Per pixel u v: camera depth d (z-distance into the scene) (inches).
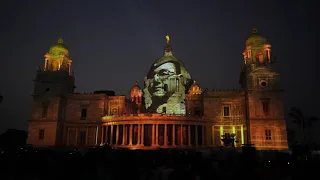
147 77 4035.4
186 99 3535.9
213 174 1024.2
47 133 3292.3
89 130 3430.1
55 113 3348.9
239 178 1075.9
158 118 3041.3
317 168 1208.2
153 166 1135.6
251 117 2979.8
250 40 3284.9
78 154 1341.0
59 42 3745.1
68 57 3750.0
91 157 1238.9
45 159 1218.6
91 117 3452.3
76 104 3508.9
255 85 3070.9
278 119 2945.4
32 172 1133.7
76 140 3415.4
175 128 3147.1
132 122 3090.6
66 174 1082.1
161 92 3737.7
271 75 3078.2
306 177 1104.2
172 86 3772.1
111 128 3238.2
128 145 3021.7
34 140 3292.3
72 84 3735.2
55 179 1043.9
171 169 982.4
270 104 3004.4
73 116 3476.9
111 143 3169.3
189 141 3031.5
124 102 3582.7
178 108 3644.2
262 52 3216.0
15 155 1317.7
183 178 941.2
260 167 1270.9
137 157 1245.7
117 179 1004.6
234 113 3186.5
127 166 1074.1
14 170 1150.3
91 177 1040.8
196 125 3107.8
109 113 3570.4
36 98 3442.4
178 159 1223.5
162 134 3134.8
